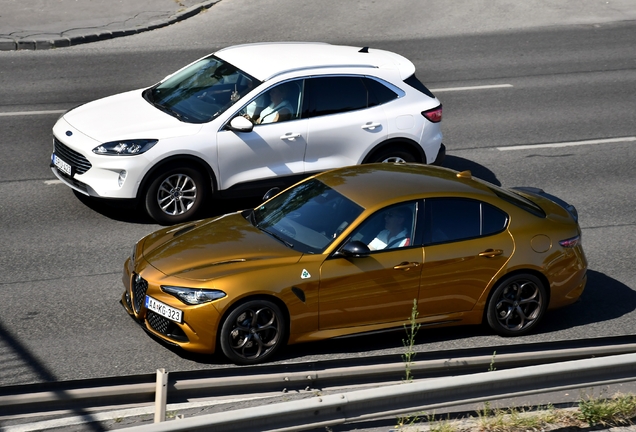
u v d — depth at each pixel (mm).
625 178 24891
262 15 42812
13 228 18984
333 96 20828
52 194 21234
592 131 29250
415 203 14586
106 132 19312
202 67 21766
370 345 14555
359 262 13844
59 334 14203
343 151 20922
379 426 11211
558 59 38938
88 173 19062
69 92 29766
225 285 12992
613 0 50094
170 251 14070
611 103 32781
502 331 15211
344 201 14719
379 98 21391
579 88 34594
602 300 17281
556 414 11672
